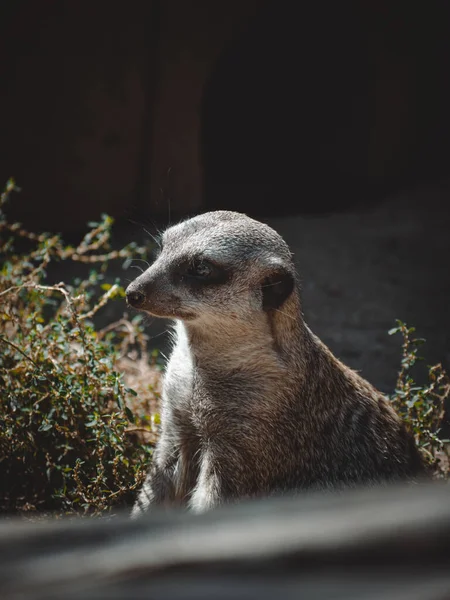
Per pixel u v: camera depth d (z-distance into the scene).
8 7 13.46
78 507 5.64
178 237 5.37
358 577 1.43
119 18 13.98
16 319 6.38
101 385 5.76
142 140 14.52
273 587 1.41
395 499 1.64
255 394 5.21
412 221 15.43
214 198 16.75
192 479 5.50
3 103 13.70
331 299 11.46
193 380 5.34
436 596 1.38
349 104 18.20
